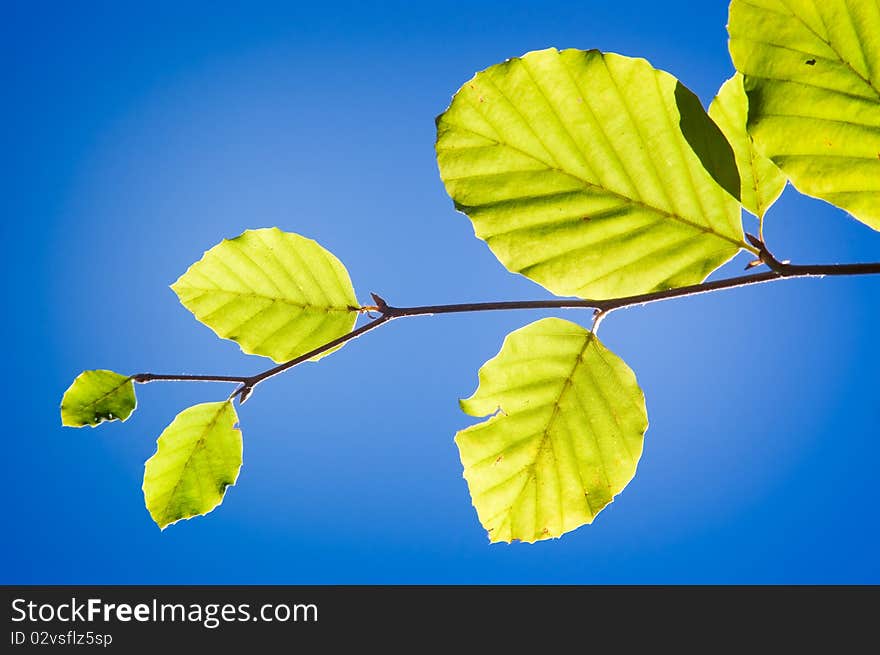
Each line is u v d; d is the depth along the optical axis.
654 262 0.53
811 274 0.52
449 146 0.53
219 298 0.56
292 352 0.56
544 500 0.55
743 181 0.52
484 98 0.53
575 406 0.55
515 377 0.55
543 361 0.55
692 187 0.53
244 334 0.56
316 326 0.56
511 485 0.55
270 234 0.56
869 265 0.52
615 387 0.55
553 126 0.53
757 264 0.52
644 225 0.53
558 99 0.53
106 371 0.55
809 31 0.51
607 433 0.55
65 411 0.55
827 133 0.51
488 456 0.55
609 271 0.53
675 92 0.52
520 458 0.55
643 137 0.53
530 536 0.55
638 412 0.55
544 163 0.53
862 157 0.51
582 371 0.55
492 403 0.55
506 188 0.53
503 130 0.53
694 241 0.53
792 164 0.51
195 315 0.56
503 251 0.53
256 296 0.56
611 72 0.53
